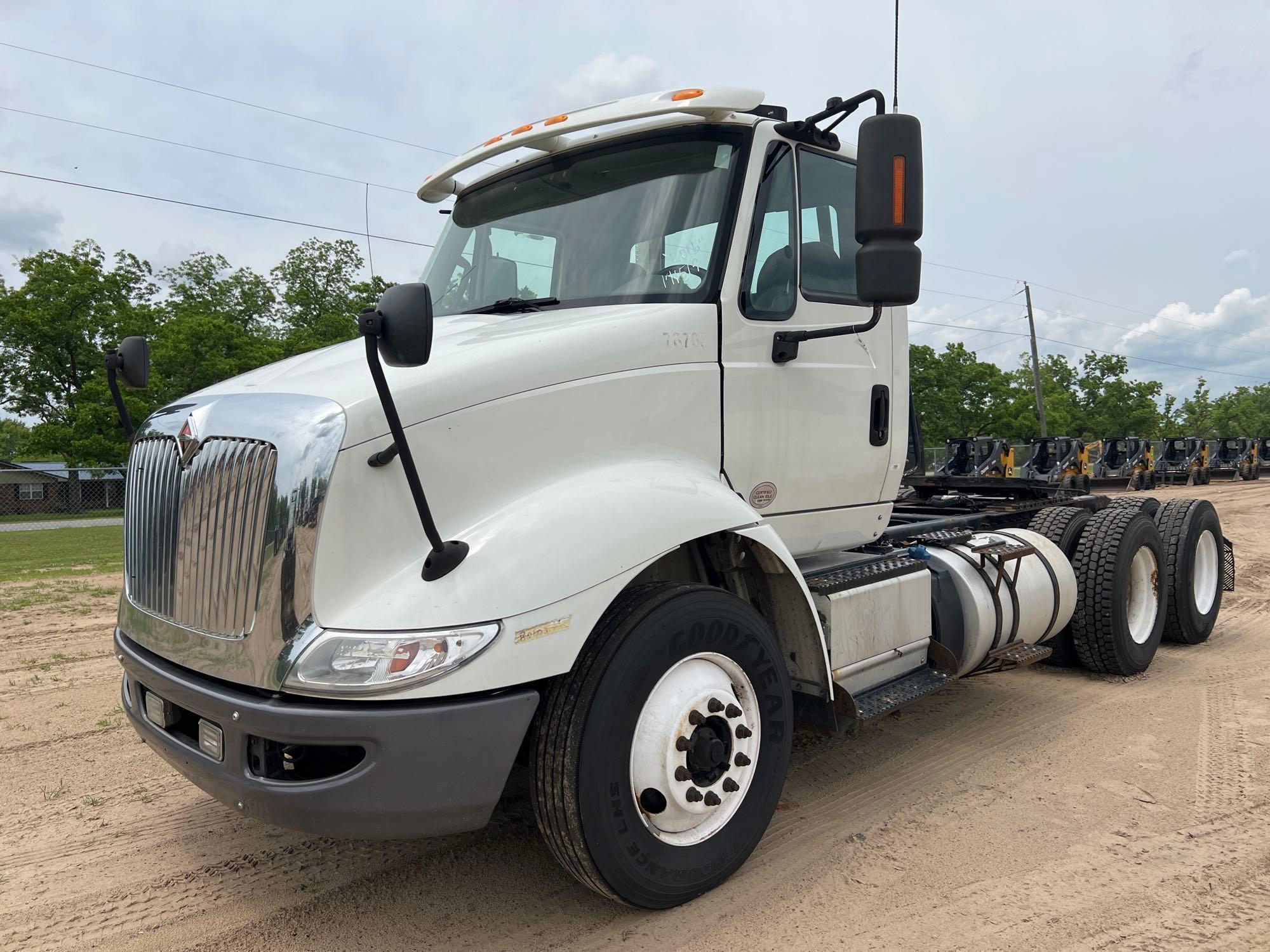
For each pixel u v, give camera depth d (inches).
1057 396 2375.7
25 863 126.8
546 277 138.1
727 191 129.5
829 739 174.9
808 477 141.3
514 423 105.3
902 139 103.5
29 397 1779.0
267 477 94.4
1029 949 100.3
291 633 91.5
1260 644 256.1
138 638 114.2
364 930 108.4
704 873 110.4
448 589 92.5
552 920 109.7
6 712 196.9
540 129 136.9
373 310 86.7
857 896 113.3
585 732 98.7
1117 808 139.4
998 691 207.5
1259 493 941.2
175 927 109.7
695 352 123.9
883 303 106.3
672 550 108.6
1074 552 215.9
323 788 89.9
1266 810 137.4
